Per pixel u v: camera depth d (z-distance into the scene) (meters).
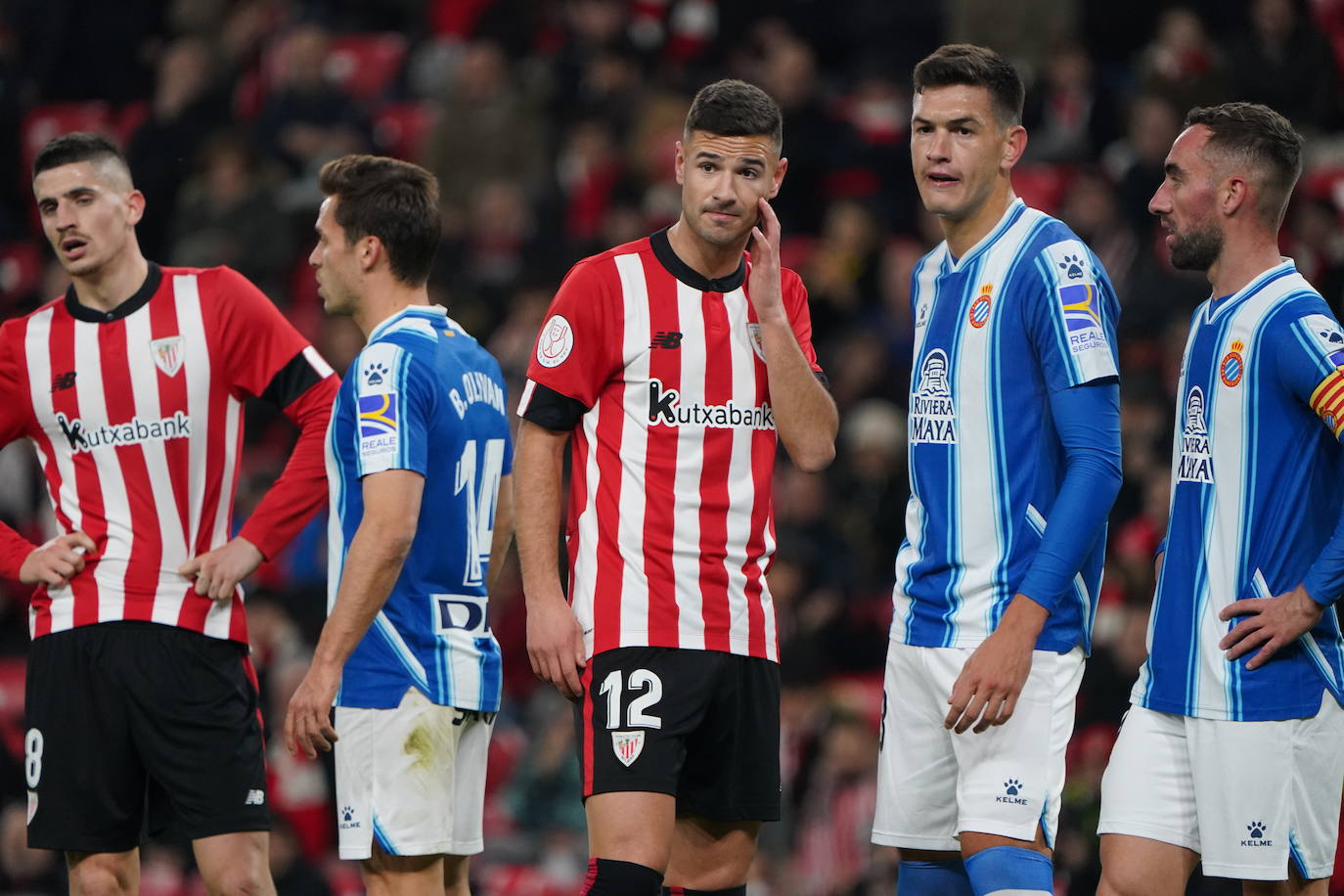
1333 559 14.76
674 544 15.28
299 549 36.31
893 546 34.16
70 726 16.58
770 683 15.79
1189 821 15.52
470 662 16.31
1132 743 15.80
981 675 14.38
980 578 15.11
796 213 44.56
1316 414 15.16
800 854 29.34
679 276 15.53
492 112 45.62
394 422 15.59
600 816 15.03
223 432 17.06
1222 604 15.37
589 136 45.38
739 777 15.71
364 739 15.91
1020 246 15.13
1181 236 15.83
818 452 15.71
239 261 43.06
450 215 45.06
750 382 15.54
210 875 16.50
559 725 31.61
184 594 16.69
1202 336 15.75
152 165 45.38
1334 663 15.41
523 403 15.58
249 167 44.06
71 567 16.56
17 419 17.22
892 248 40.59
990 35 44.72
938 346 15.45
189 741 16.52
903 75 47.44
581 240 43.75
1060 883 24.09
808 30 49.12
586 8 49.03
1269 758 15.12
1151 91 39.03
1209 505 15.53
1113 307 15.30
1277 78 40.56
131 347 16.88
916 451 15.66
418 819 15.80
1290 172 15.56
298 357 17.11
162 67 49.53
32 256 47.91
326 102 46.28
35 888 31.30
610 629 15.23
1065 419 14.63
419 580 16.11
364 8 54.16
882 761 15.95
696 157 15.08
